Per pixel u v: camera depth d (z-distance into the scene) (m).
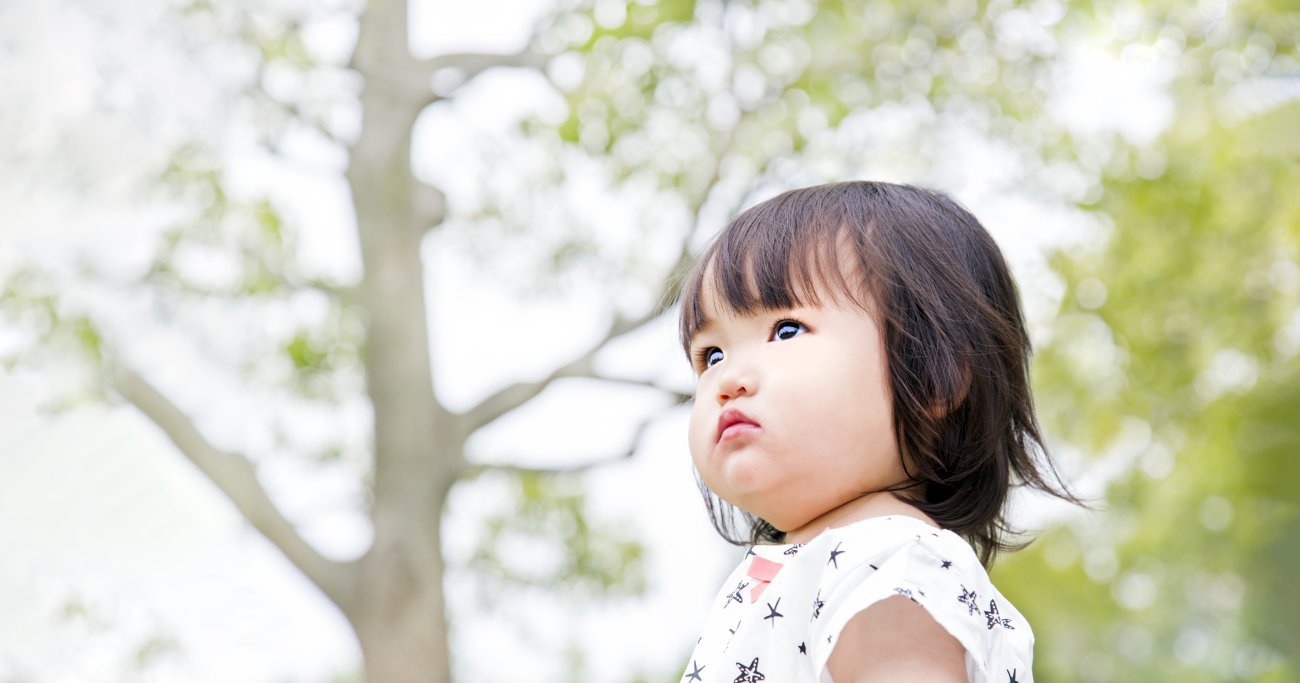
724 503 1.62
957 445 1.29
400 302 6.31
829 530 1.22
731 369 1.27
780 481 1.23
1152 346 6.05
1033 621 7.57
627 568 6.76
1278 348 6.39
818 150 5.73
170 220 5.38
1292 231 6.06
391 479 6.25
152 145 4.73
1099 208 5.80
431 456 6.27
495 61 6.07
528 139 5.95
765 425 1.23
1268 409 6.41
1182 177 5.81
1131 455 6.46
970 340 1.29
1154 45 5.65
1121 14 5.66
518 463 6.33
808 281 1.27
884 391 1.25
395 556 6.16
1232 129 5.94
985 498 1.33
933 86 5.66
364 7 6.02
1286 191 6.00
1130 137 5.79
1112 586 7.42
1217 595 7.52
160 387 5.99
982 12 5.69
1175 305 6.05
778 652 1.19
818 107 5.70
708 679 1.21
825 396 1.23
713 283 1.31
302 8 5.28
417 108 6.21
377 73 6.18
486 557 6.79
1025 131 5.70
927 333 1.27
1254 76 5.73
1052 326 5.88
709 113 5.86
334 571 6.18
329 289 6.27
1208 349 6.25
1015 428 1.39
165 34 4.65
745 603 1.31
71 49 4.37
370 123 6.26
